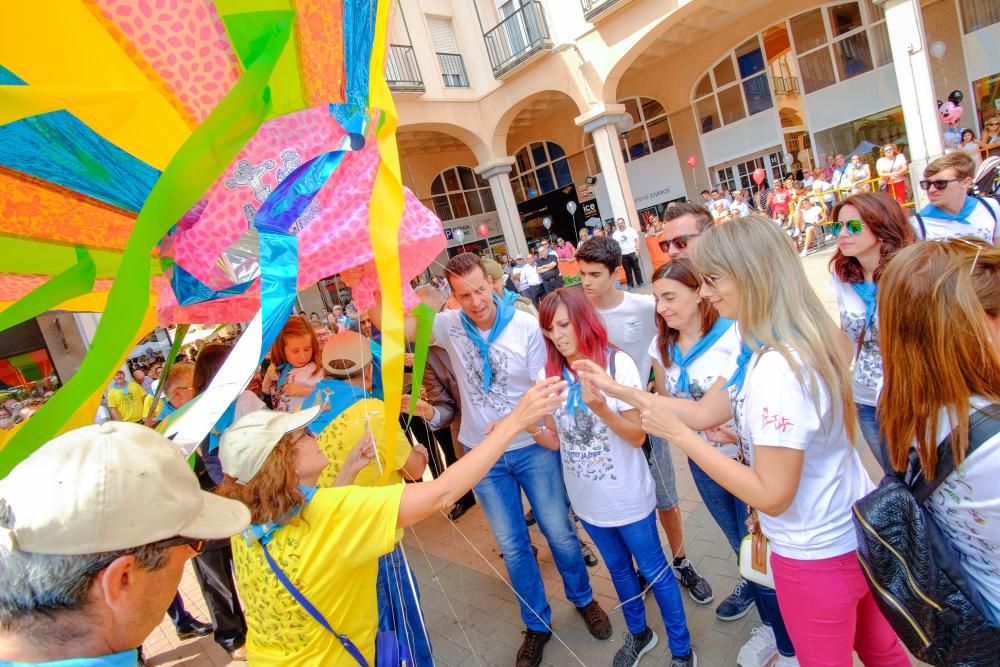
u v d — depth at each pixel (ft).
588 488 6.56
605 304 8.76
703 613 7.73
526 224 68.44
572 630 8.01
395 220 3.73
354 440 6.05
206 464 8.29
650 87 54.44
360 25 3.94
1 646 2.53
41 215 3.39
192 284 4.21
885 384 3.61
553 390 4.54
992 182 10.83
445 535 11.91
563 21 40.01
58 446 2.74
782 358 4.03
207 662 9.59
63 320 24.07
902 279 3.39
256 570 4.12
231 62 3.30
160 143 3.31
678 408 5.76
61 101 2.74
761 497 4.04
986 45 39.52
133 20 2.90
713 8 42.91
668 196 57.26
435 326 8.09
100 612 2.62
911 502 3.48
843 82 45.42
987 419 3.10
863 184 34.88
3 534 2.53
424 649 6.07
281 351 9.04
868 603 4.62
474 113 46.75
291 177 3.87
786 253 4.19
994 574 3.35
